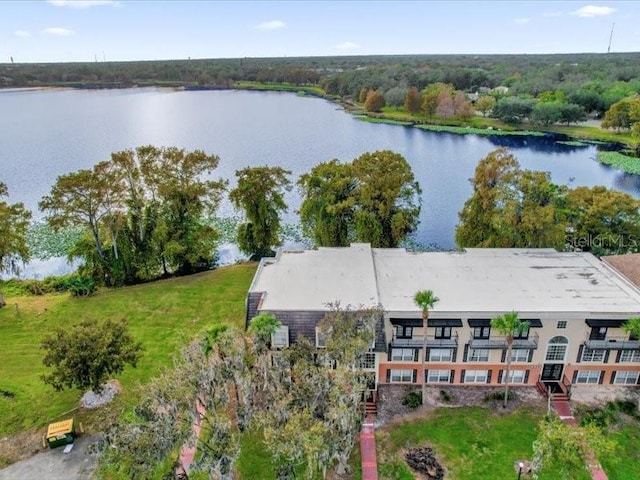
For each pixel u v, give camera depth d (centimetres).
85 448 3122
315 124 15750
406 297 3622
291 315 3406
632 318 3288
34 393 3619
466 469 2961
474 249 4500
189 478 2878
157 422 2508
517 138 13525
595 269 4069
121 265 5431
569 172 10106
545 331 3466
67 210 5062
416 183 5575
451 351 3569
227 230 7112
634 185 9219
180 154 5466
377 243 5281
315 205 5500
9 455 3089
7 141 12781
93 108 19662
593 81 18138
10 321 4641
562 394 3522
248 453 3070
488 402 3516
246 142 12850
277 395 2738
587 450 2578
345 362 2892
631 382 3631
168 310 4778
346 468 2927
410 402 3491
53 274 5975
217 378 2934
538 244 4850
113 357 3177
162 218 5506
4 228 4828
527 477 2895
